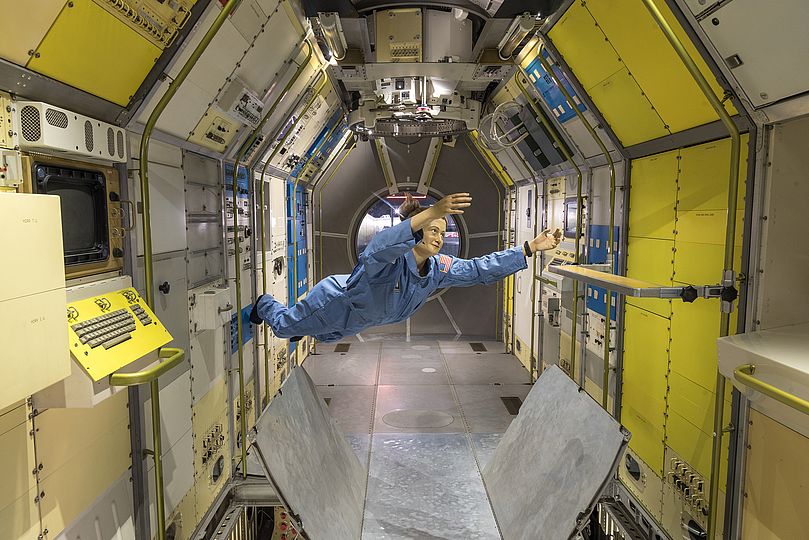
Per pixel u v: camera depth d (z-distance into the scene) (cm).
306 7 348
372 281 324
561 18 348
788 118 237
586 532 400
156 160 305
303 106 488
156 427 254
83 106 230
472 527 345
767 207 255
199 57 272
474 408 585
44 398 195
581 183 468
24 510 189
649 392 378
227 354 421
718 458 259
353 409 581
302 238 780
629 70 325
